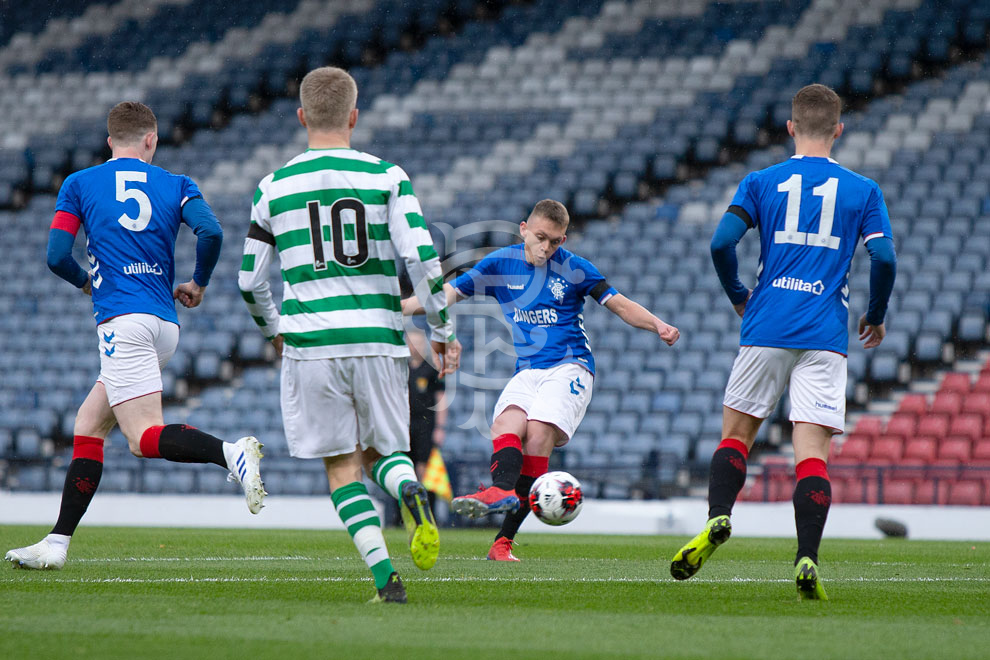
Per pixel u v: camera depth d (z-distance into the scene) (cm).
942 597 1582
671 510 4450
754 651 1030
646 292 6556
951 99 7519
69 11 9869
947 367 5988
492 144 7994
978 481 4738
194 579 1717
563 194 7462
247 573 1861
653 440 5550
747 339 1606
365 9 9312
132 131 1942
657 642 1081
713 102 7906
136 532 3641
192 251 7638
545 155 7781
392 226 1406
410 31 9150
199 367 6594
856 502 4909
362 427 1420
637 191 7500
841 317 1594
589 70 8394
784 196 1611
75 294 7375
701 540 1502
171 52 9356
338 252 1395
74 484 1880
